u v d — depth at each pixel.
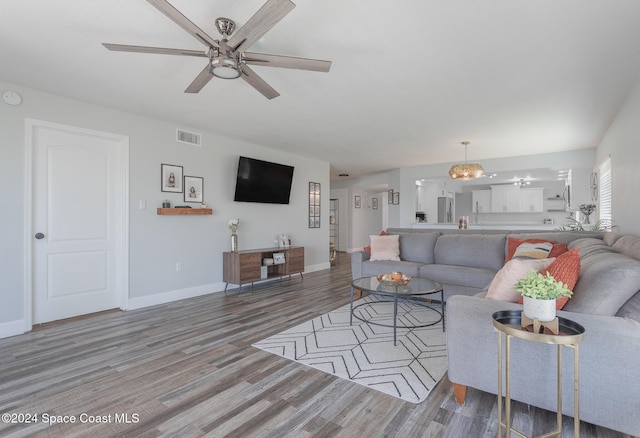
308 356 2.50
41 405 1.87
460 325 1.83
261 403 1.88
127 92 3.16
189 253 4.38
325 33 2.13
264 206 5.50
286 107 3.55
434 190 8.49
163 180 4.08
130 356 2.51
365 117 3.90
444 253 4.29
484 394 1.99
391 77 2.80
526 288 1.43
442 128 4.33
